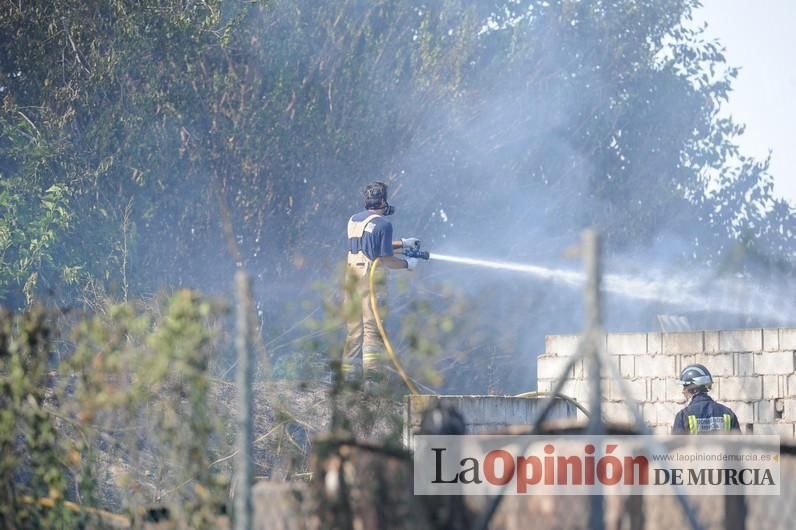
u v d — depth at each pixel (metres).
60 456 20.58
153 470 24.61
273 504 18.52
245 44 79.19
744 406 37.25
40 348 20.55
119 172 71.00
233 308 20.00
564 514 17.78
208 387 19.70
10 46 73.00
